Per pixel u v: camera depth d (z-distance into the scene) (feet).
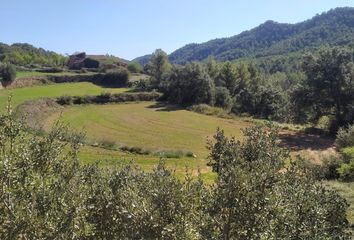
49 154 26.71
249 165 25.93
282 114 292.20
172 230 23.21
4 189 22.76
